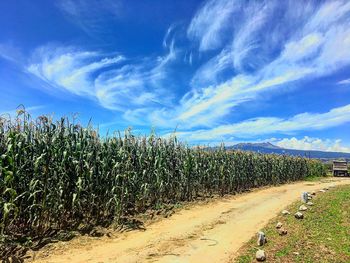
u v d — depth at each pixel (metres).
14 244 9.27
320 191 23.12
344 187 25.03
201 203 17.98
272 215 14.85
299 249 9.07
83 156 11.98
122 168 13.27
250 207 17.27
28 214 10.16
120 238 10.79
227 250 9.56
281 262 8.24
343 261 8.00
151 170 15.58
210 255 9.12
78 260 8.66
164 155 16.59
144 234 11.35
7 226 9.34
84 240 10.31
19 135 10.43
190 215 14.75
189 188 18.53
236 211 16.00
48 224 10.91
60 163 11.25
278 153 35.69
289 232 10.98
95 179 12.27
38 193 10.48
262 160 30.28
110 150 13.30
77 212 11.95
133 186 13.88
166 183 16.20
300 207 14.96
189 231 11.82
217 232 11.71
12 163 9.49
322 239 9.79
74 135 12.20
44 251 9.13
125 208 13.65
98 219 12.29
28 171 10.51
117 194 12.76
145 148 15.89
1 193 9.54
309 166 43.03
